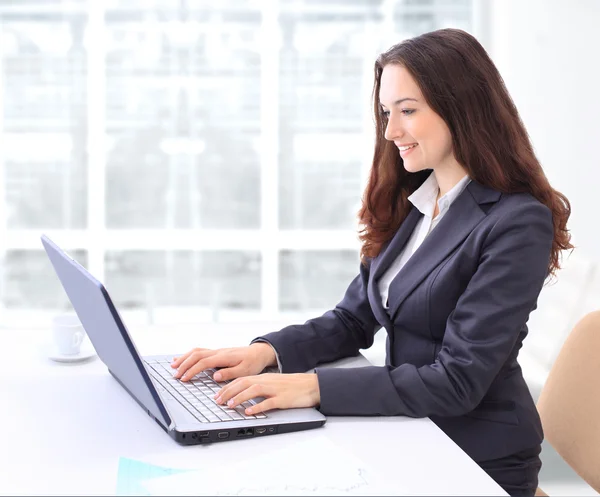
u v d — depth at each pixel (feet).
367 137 12.72
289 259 12.86
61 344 5.20
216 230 12.66
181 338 5.83
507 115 4.95
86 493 3.39
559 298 9.50
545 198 4.95
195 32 12.25
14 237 12.30
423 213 5.44
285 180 12.71
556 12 10.30
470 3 12.55
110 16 12.07
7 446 3.87
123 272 12.57
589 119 9.43
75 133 12.22
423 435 4.13
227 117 12.46
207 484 3.46
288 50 12.44
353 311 5.58
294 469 3.63
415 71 4.88
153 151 12.39
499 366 4.52
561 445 5.33
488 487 3.53
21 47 11.98
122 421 4.19
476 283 4.62
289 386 4.36
